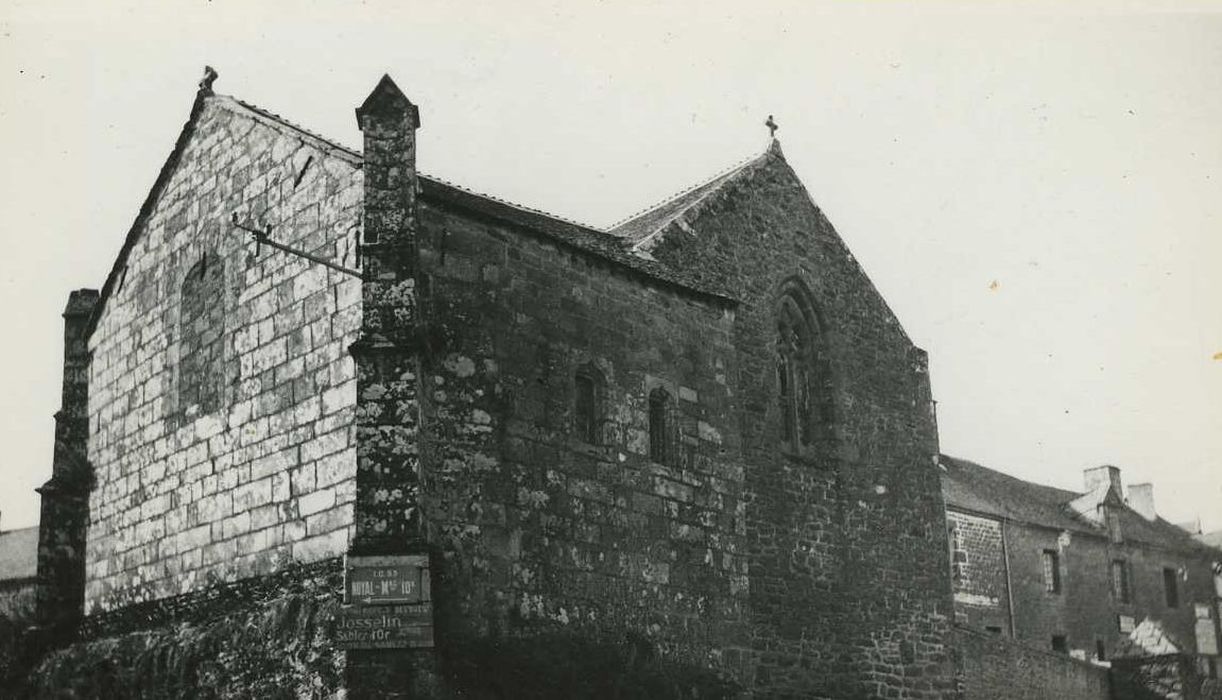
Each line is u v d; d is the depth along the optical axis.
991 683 35.97
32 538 47.59
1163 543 56.53
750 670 24.22
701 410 24.88
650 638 22.34
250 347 21.89
